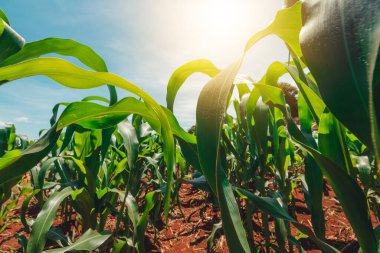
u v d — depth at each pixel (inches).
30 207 139.6
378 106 13.5
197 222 116.4
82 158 57.0
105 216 57.2
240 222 18.1
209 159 14.8
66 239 56.7
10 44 25.1
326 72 10.3
